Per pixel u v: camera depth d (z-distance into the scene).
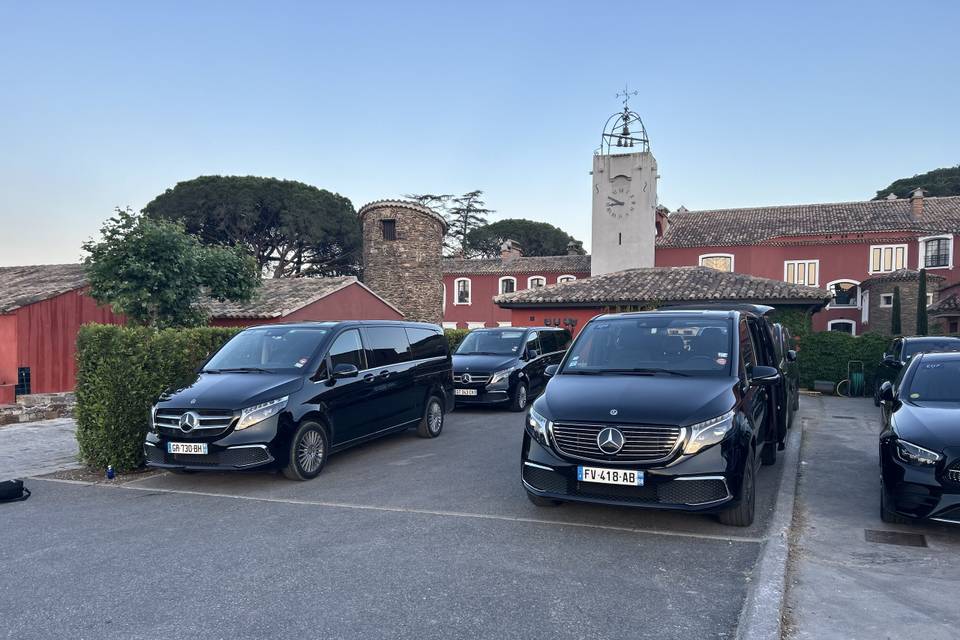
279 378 7.28
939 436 4.99
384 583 4.19
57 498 6.80
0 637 3.54
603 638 3.42
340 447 7.76
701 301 19.81
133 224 14.66
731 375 5.58
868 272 34.75
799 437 9.55
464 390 12.27
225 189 38.97
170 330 8.84
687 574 4.30
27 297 14.58
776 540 4.83
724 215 40.38
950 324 28.67
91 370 7.95
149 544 5.10
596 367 6.09
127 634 3.55
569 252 62.12
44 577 4.42
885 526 5.38
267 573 4.41
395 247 31.81
